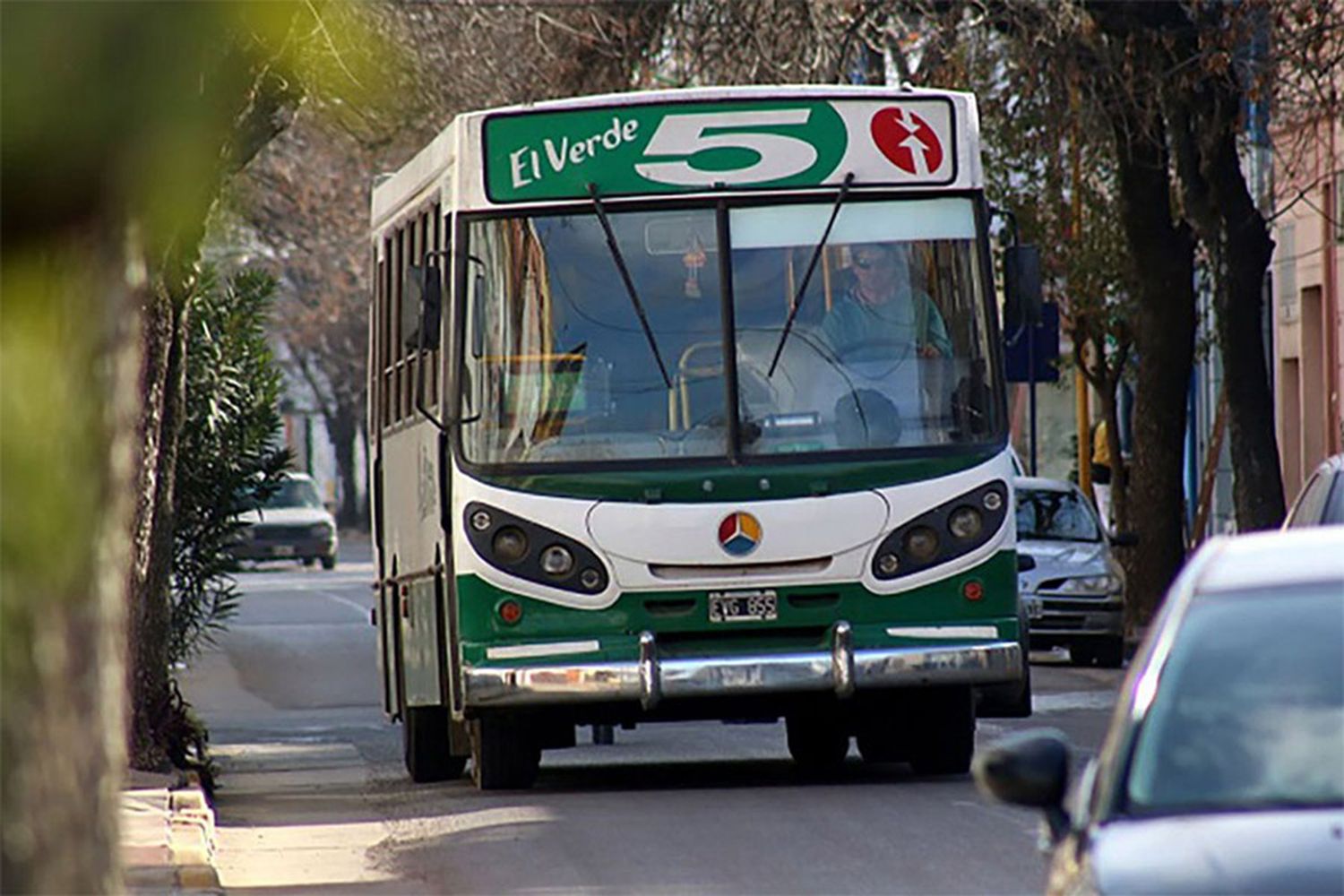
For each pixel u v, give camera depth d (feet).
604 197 134.62
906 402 134.31
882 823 120.78
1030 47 226.58
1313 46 212.43
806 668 131.75
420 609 147.43
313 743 203.10
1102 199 282.56
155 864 105.81
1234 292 229.25
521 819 127.34
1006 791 56.39
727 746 174.40
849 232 135.13
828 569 132.57
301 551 525.75
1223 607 59.16
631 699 131.75
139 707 148.05
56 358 46.26
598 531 132.26
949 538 133.39
